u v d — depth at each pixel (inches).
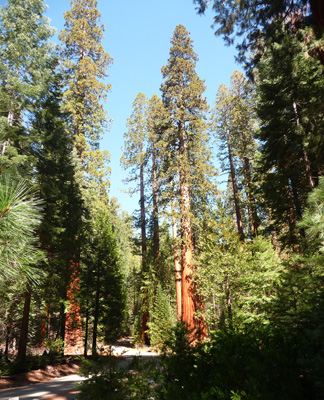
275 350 153.3
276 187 555.2
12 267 109.6
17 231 107.7
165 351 235.8
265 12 356.5
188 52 1030.4
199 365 193.9
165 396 166.4
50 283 670.5
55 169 717.9
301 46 354.9
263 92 587.2
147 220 1336.1
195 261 755.4
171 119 946.7
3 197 105.9
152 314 1130.7
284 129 526.9
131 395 213.9
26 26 721.6
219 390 139.3
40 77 703.1
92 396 216.4
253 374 143.6
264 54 408.2
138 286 1406.3
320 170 469.4
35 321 839.1
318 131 417.4
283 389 132.5
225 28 390.3
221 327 256.1
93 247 941.2
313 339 157.5
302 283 259.6
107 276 902.4
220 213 675.4
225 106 1294.3
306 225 243.0
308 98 458.6
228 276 567.8
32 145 670.5
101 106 1270.9
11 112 657.0
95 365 235.3
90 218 979.9
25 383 543.2
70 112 1145.4
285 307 253.6
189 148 919.0
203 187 876.6
